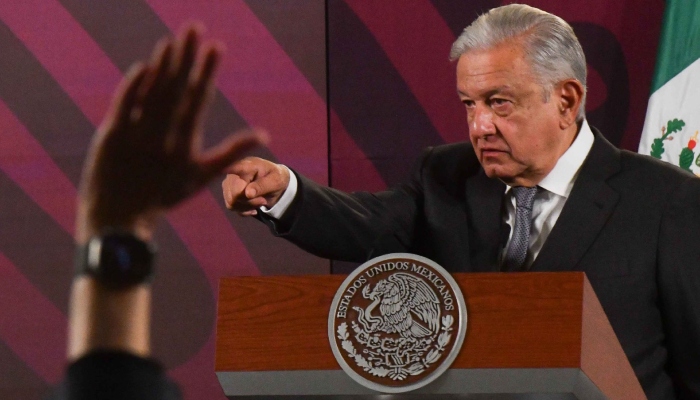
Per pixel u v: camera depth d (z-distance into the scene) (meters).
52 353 11.35
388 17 11.92
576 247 6.47
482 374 4.24
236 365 4.54
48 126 11.62
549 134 6.56
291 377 4.48
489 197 7.00
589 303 4.31
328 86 11.87
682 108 11.10
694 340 6.42
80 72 11.70
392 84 11.86
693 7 11.30
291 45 11.85
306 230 6.68
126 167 2.10
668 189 6.70
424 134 11.80
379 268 4.41
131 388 2.01
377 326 4.36
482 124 6.47
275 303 4.55
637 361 6.36
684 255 6.44
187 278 11.52
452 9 11.91
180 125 2.11
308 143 11.76
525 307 4.24
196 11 11.82
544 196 6.80
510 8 6.62
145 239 2.08
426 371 4.26
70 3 11.78
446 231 7.08
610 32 11.72
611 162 6.84
